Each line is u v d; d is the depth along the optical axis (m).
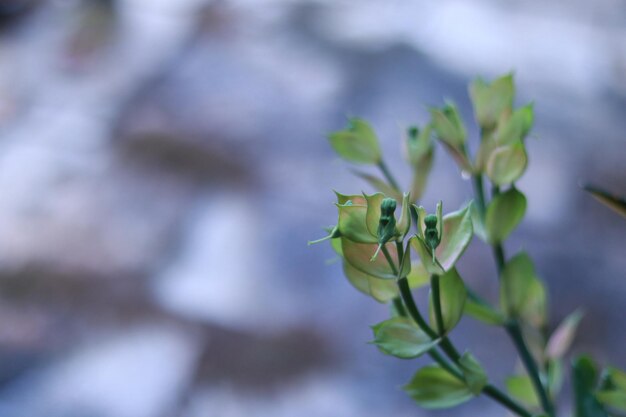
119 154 1.55
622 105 1.70
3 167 1.51
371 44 1.84
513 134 0.39
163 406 1.11
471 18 1.94
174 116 1.64
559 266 1.32
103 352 1.18
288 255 1.34
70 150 1.56
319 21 1.93
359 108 1.65
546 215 1.41
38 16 1.95
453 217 0.36
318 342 1.20
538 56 1.83
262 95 1.70
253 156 1.54
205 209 1.42
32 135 1.60
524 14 1.97
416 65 1.78
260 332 1.21
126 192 1.46
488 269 1.30
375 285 0.37
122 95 1.71
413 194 0.40
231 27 1.92
